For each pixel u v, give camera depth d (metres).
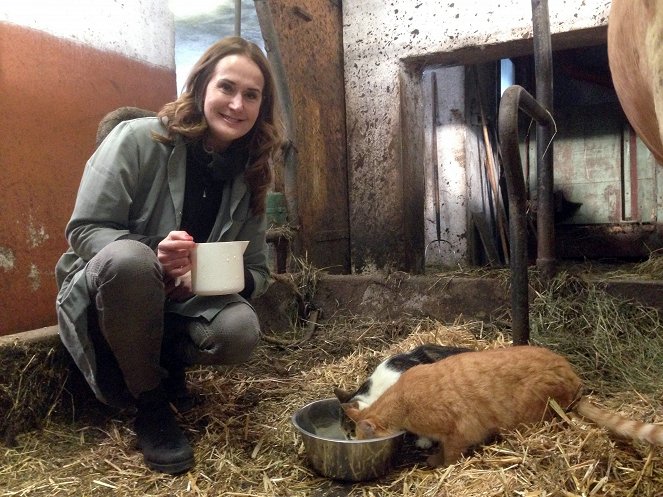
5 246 2.72
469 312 3.26
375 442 1.68
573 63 5.77
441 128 5.53
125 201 1.85
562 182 6.11
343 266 4.53
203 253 1.73
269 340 3.16
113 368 1.92
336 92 4.45
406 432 1.84
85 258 1.83
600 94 5.94
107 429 2.15
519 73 6.50
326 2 4.31
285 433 2.03
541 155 3.02
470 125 5.61
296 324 3.52
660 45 1.16
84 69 3.18
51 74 2.97
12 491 1.70
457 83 5.43
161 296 1.75
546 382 1.77
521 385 1.76
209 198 2.05
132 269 1.66
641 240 5.73
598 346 2.74
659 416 1.95
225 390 2.47
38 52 2.89
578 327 2.91
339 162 4.48
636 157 5.75
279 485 1.69
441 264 5.47
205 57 1.89
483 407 1.74
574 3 3.72
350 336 3.26
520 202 2.22
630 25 1.42
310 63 4.09
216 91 1.85
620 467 1.53
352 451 1.67
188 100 1.92
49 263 2.96
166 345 2.10
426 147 5.59
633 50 1.45
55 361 2.22
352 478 1.69
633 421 1.63
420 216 4.68
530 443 1.65
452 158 5.50
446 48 4.17
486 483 1.53
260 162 2.05
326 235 4.24
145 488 1.70
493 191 5.93
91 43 3.23
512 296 2.31
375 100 4.44
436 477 1.65
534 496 1.43
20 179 2.80
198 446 1.93
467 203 5.52
